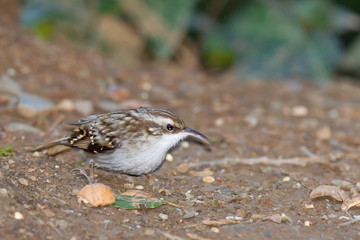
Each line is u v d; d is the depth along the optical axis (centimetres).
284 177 905
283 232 682
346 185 865
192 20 1702
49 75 1293
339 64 1652
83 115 1116
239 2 1703
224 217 730
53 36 1527
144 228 673
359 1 1678
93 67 1433
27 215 641
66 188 752
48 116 1090
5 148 858
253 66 1636
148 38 1589
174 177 885
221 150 1037
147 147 768
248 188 842
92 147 777
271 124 1222
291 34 1630
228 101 1374
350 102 1480
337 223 723
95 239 626
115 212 707
